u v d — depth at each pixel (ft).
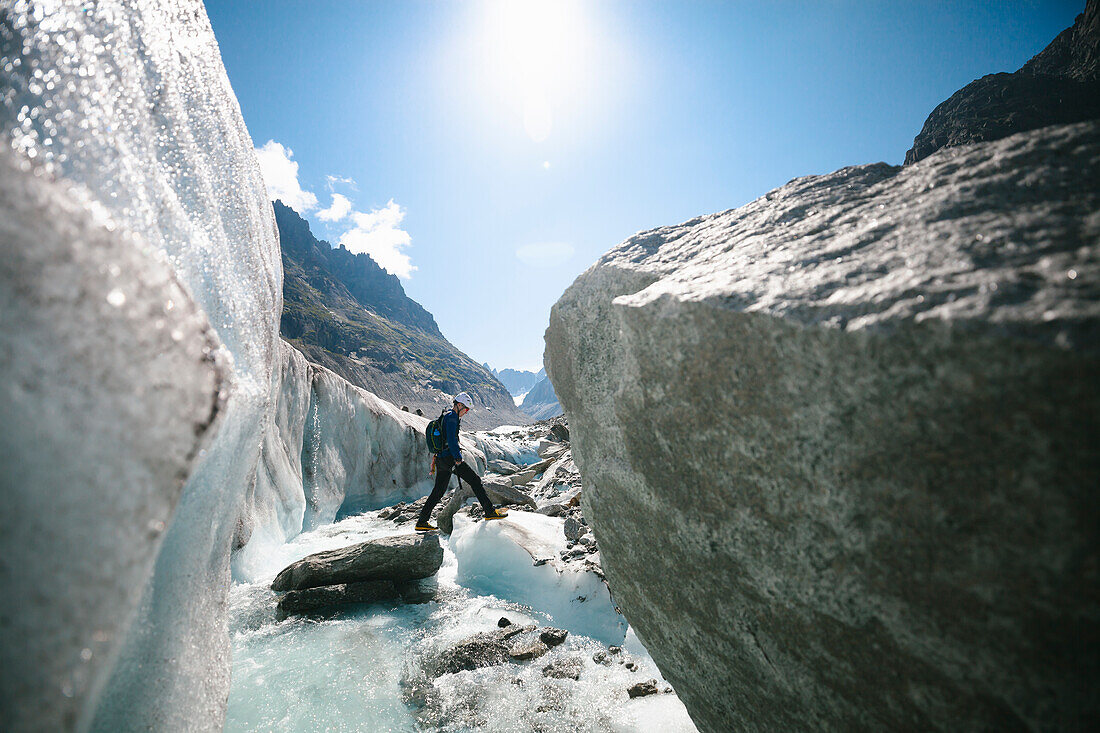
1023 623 2.42
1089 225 2.58
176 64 5.98
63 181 2.65
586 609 12.01
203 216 5.65
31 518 1.93
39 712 1.77
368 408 33.32
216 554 5.71
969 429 2.37
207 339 3.04
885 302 2.69
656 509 4.83
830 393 2.96
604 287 5.44
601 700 8.38
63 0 3.92
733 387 3.58
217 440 4.63
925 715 3.07
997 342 2.15
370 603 13.32
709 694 5.12
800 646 3.79
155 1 5.77
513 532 15.62
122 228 2.79
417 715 8.11
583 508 6.16
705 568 4.46
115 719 3.61
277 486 20.17
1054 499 2.16
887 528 2.90
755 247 4.29
